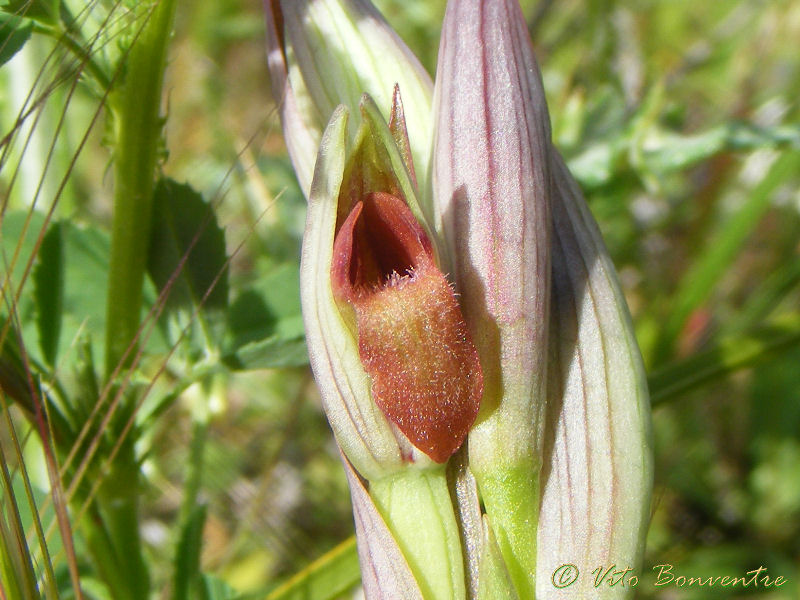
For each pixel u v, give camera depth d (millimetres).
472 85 51
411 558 50
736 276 150
